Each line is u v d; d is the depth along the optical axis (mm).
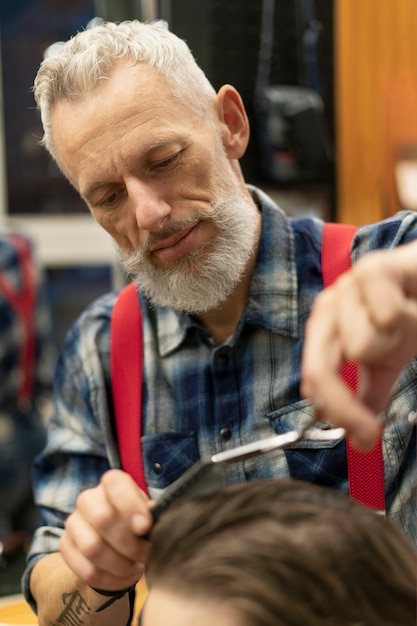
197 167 1176
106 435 1383
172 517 669
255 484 710
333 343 629
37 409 2520
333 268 1293
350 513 649
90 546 844
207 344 1326
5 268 2471
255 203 1379
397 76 2125
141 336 1373
